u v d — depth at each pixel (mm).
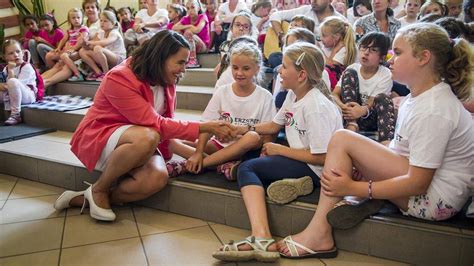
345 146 1346
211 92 2746
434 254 1284
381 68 2061
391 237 1337
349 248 1411
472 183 1256
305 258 1359
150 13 4027
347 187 1304
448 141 1195
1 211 1768
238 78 1749
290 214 1493
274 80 2217
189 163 1753
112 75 1627
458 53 1198
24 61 3102
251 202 1464
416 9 2746
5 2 4270
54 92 3434
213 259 1376
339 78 2236
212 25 3893
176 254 1407
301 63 1506
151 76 1636
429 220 1306
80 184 1997
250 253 1312
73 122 2727
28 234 1551
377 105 1883
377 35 1971
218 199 1626
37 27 4027
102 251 1426
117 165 1596
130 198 1723
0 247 1453
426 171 1190
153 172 1647
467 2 2039
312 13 2906
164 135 1683
